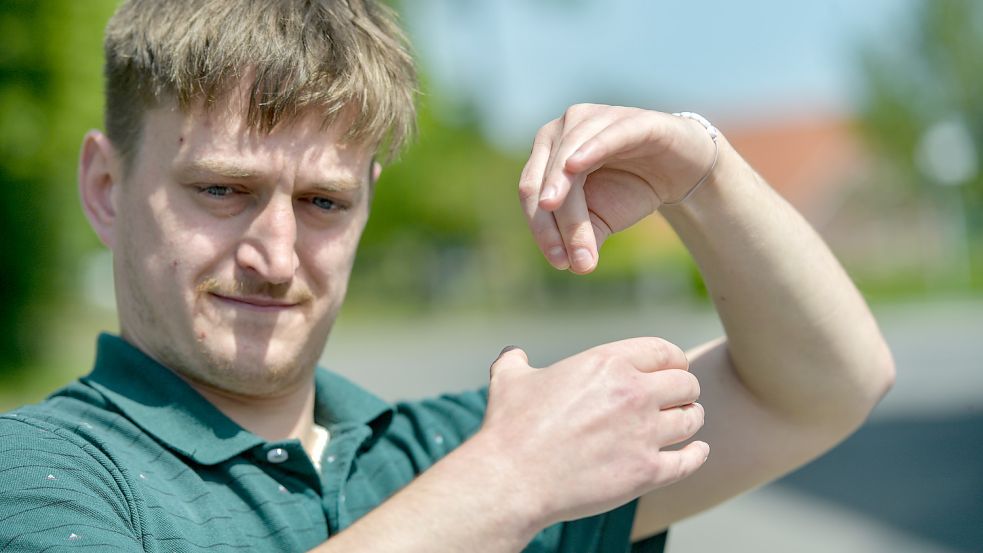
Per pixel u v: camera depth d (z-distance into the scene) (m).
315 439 1.85
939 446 9.31
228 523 1.58
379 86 1.71
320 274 1.71
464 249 35.16
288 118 1.62
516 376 1.35
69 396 1.69
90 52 9.16
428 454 1.90
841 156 38.28
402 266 34.97
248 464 1.66
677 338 18.62
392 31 1.83
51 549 1.29
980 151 33.84
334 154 1.68
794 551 5.77
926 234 37.09
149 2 1.71
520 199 1.45
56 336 12.62
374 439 1.88
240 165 1.62
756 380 1.85
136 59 1.69
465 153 33.97
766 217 1.72
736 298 1.76
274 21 1.64
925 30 33.78
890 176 36.34
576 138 1.45
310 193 1.68
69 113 9.13
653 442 1.30
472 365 15.80
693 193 1.65
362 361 16.78
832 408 1.85
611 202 1.57
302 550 1.62
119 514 1.45
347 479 1.76
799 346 1.78
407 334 23.70
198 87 1.61
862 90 34.75
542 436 1.26
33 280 11.93
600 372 1.31
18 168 9.79
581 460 1.26
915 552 5.74
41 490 1.36
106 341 1.74
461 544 1.20
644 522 1.91
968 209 34.91
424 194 32.97
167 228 1.66
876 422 10.91
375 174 1.85
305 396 1.82
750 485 1.92
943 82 33.75
